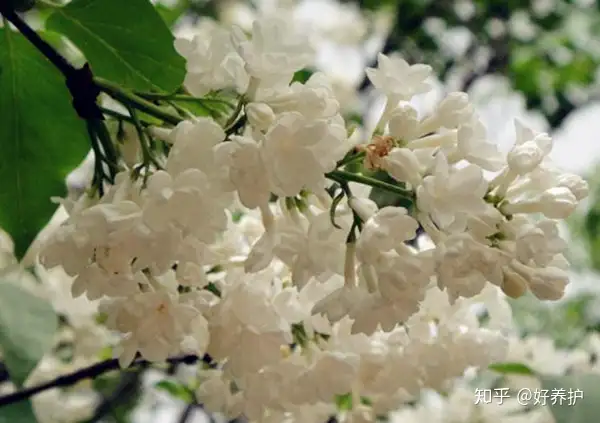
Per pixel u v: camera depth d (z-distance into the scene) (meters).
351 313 0.34
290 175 0.33
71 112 0.44
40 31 0.43
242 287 0.37
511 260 0.33
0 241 0.59
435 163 0.33
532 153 0.34
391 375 0.39
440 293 0.40
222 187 0.33
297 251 0.35
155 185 0.33
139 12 0.41
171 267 0.36
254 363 0.36
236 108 0.35
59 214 0.52
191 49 0.36
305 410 0.42
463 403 0.60
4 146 0.44
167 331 0.35
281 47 0.34
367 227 0.33
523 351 0.57
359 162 0.35
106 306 0.35
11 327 0.45
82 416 0.71
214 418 0.58
